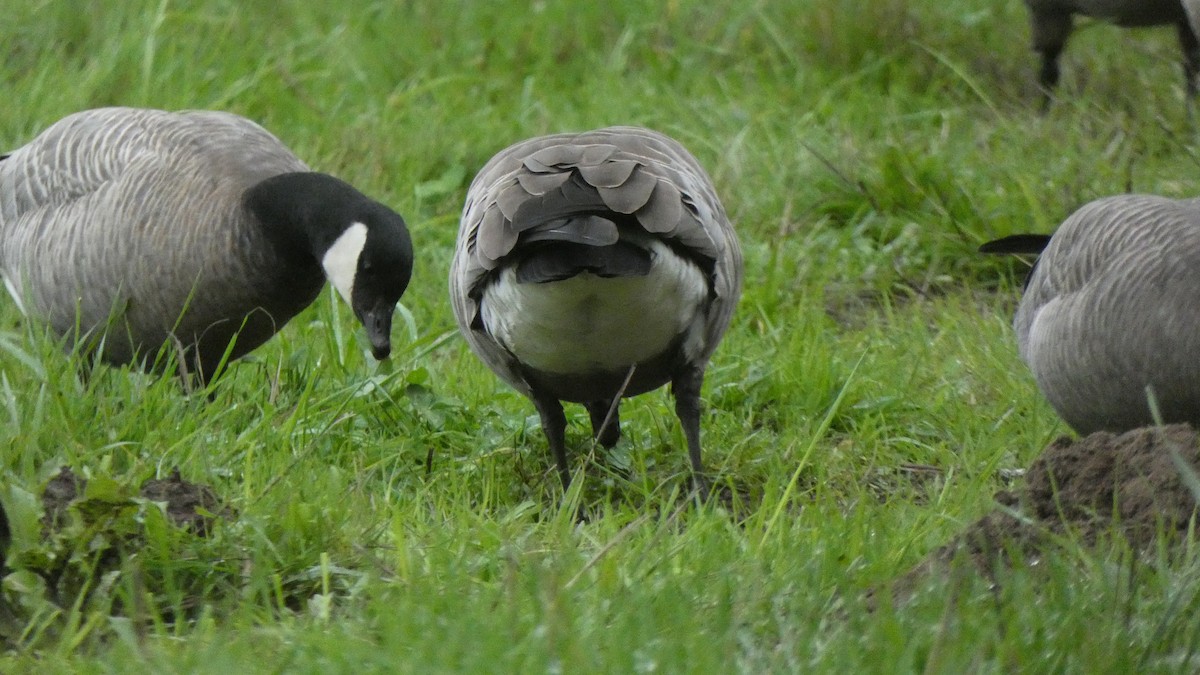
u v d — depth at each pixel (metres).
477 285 9.17
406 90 17.75
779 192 15.27
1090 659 6.59
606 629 6.98
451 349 12.83
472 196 9.88
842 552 8.30
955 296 13.89
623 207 8.40
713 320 9.80
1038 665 6.58
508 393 11.55
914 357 12.39
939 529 8.87
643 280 8.71
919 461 10.97
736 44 18.69
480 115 17.02
